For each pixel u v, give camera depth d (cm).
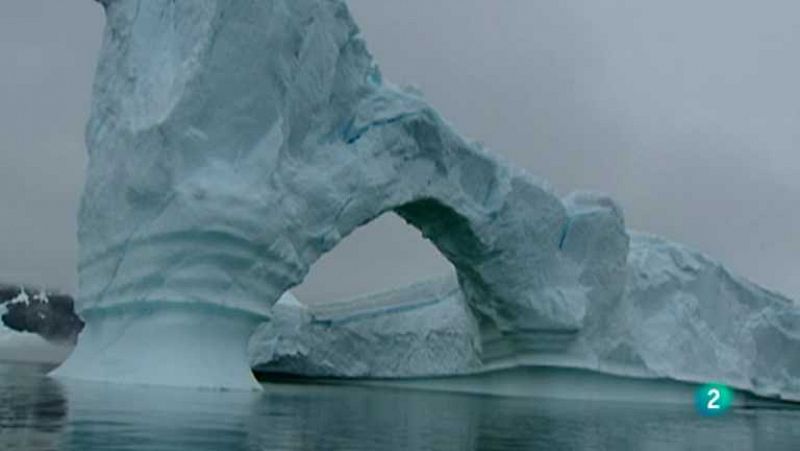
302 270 2164
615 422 2058
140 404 1411
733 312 3844
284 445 1070
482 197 2786
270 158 2002
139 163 1938
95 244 2031
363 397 2419
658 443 1609
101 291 1994
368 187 2345
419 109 2492
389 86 2556
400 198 2483
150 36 2125
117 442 960
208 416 1322
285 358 3538
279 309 3603
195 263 1906
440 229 2825
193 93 1923
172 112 1909
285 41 2031
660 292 3538
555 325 2983
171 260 1903
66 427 1065
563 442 1465
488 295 2994
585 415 2227
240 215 1917
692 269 3672
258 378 3519
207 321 1930
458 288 3656
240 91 1975
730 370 3616
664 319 3497
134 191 1936
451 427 1592
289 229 2070
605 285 3139
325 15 2209
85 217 2078
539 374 3166
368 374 3678
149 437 1020
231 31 1956
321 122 2259
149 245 1919
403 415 1817
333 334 3622
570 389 3175
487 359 3269
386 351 3678
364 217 2369
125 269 1948
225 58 1953
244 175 1973
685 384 3422
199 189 1895
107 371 1889
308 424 1386
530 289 2950
